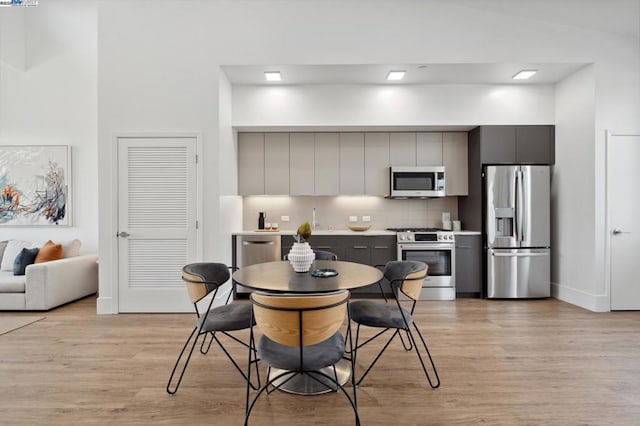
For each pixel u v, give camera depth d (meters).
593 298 3.96
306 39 3.90
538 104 4.56
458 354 2.81
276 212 5.23
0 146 5.09
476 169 4.65
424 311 4.00
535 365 2.61
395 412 2.01
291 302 1.73
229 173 4.42
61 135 5.14
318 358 1.85
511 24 3.90
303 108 4.54
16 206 5.12
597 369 2.54
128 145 3.93
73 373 2.49
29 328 3.45
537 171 4.45
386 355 2.79
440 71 4.12
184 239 3.96
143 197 3.94
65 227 5.16
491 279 4.50
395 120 4.55
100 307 3.93
